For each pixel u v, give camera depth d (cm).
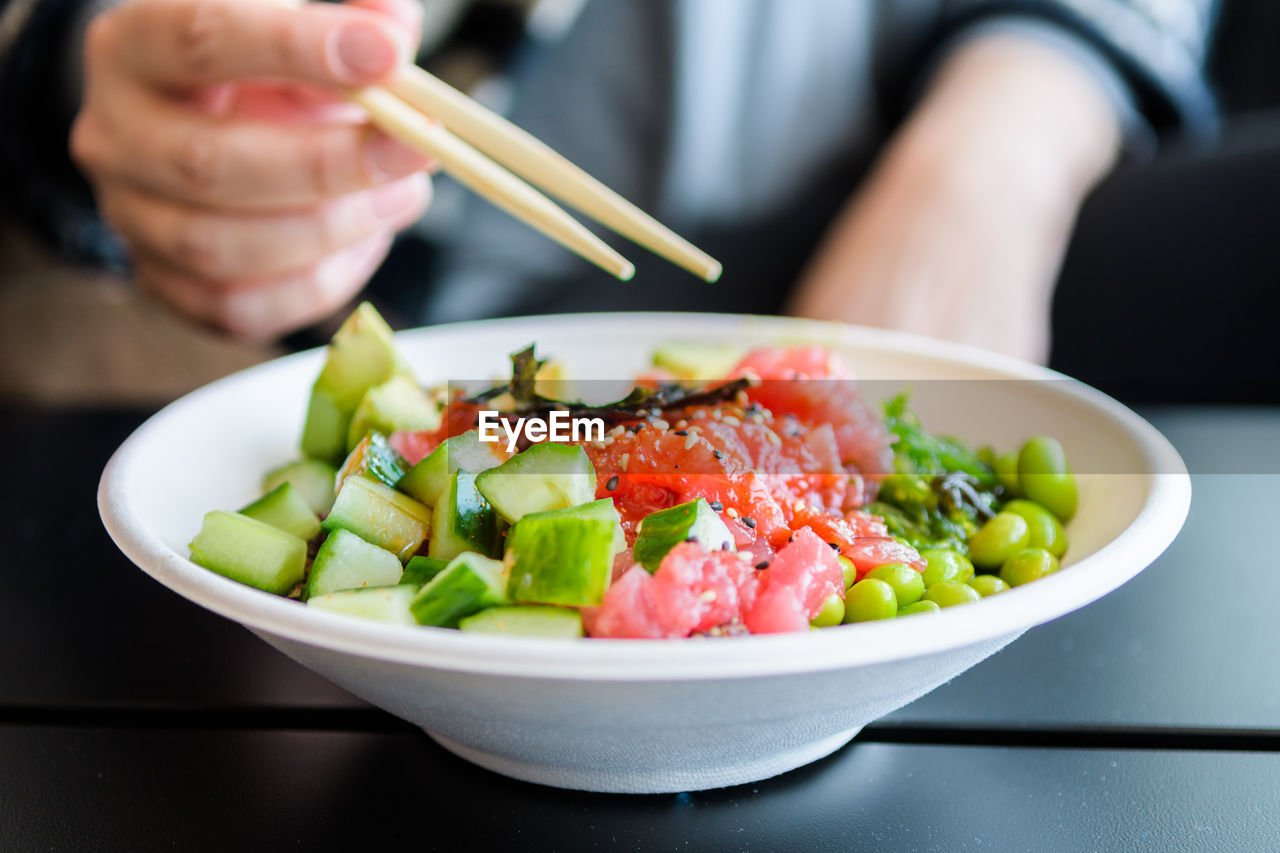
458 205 86
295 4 51
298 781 37
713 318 54
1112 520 40
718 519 37
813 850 35
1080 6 90
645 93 87
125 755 38
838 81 94
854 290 67
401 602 36
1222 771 37
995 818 36
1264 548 48
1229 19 106
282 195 50
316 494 44
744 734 34
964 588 39
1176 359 81
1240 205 77
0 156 70
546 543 35
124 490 39
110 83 52
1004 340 62
